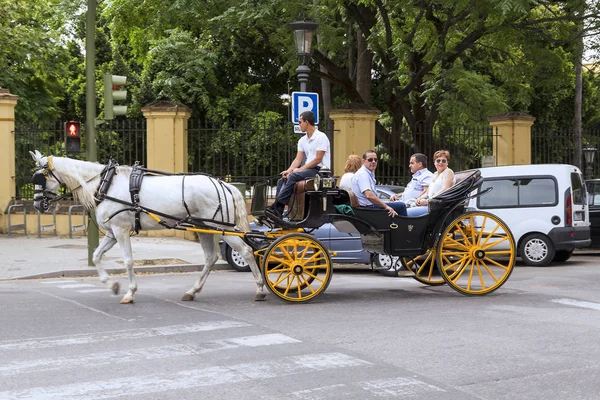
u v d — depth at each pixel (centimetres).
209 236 1046
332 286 1203
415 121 2677
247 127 2116
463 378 619
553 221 1566
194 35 3547
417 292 1113
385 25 2200
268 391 577
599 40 2269
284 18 2095
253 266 1034
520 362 671
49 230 2102
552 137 2370
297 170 1038
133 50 2708
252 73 3638
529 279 1257
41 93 3070
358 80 2589
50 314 909
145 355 692
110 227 1024
